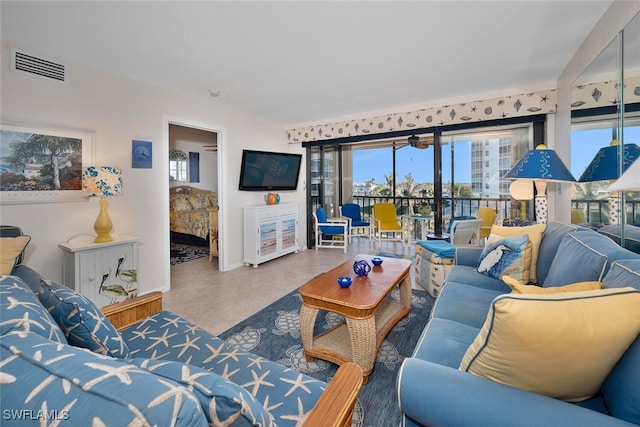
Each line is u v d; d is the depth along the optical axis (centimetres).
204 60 255
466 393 78
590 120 222
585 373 76
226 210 400
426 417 81
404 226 590
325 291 188
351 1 179
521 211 388
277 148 496
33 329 68
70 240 248
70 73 248
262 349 201
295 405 95
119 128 280
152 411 39
